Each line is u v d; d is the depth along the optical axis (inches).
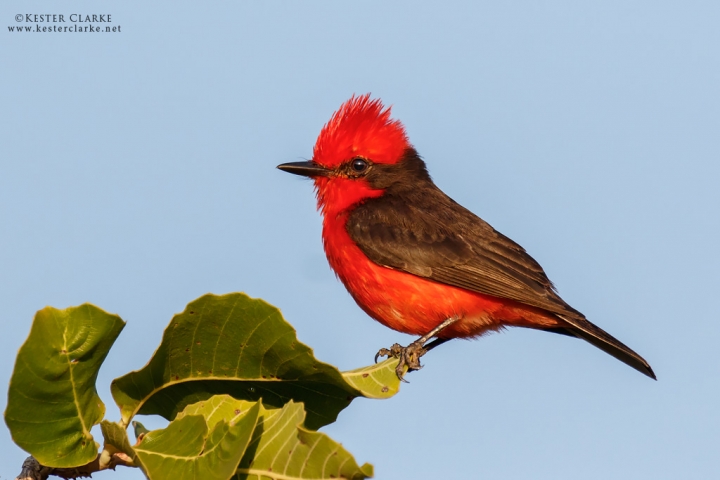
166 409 276.7
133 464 250.4
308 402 284.5
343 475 228.5
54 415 242.2
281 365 272.2
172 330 260.7
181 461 237.5
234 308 262.4
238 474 240.4
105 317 239.6
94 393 249.9
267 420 248.4
